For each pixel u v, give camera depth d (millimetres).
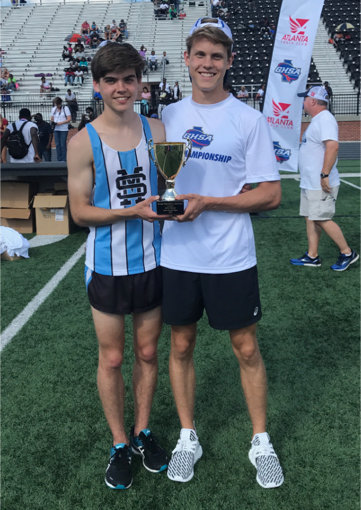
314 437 2076
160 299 1854
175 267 1775
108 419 1894
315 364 2688
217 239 1739
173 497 1759
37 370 2686
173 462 1858
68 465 1935
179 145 1582
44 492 1793
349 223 6000
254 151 1700
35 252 5074
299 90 5633
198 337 3059
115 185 1693
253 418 1907
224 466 1915
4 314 3463
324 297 3680
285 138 5871
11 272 4422
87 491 1797
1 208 5832
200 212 1635
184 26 25594
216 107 1701
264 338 3020
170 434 2133
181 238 1764
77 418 2244
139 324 1869
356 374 2570
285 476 1852
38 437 2107
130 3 27938
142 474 1888
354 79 20297
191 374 1949
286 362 2717
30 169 5512
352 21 24375
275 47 5562
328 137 3922
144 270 1766
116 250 1726
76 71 21219
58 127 10547
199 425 2180
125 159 1673
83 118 12211
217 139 1693
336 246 5102
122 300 1763
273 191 1726
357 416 2211
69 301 3695
